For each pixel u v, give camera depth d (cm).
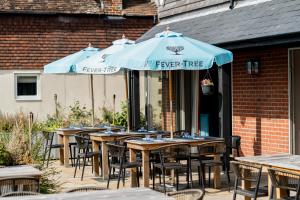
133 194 591
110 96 1916
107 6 1903
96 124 1623
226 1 1412
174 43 1050
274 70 1246
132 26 1923
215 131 1509
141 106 1894
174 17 1697
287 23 1045
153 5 1964
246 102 1342
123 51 1132
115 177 1241
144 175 1037
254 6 1294
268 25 1101
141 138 1137
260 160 800
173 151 1022
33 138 1233
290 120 1202
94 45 1891
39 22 1841
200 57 1024
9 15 1812
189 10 1597
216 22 1362
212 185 1102
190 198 597
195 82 1595
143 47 1064
